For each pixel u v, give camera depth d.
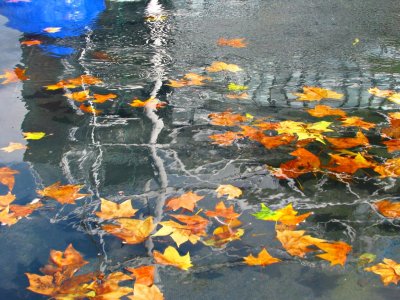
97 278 1.44
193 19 4.19
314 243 1.61
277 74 3.04
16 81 2.91
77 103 2.65
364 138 2.29
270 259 1.53
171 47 3.50
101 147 2.22
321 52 3.42
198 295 1.39
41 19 4.09
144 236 1.64
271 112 2.54
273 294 1.40
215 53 3.39
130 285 1.42
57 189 1.91
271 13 4.42
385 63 3.22
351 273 1.48
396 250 1.58
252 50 3.46
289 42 3.62
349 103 2.64
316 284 1.43
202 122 2.45
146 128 2.39
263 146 2.22
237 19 4.21
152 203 1.82
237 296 1.39
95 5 4.55
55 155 2.15
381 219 1.73
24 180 1.97
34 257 1.55
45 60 3.24
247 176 2.00
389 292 1.40
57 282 1.43
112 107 2.61
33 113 2.54
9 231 1.67
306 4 4.74
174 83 2.91
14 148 2.21
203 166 2.07
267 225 1.70
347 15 4.36
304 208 1.79
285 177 1.99
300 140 2.27
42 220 1.73
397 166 2.06
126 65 3.17
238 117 2.49
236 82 2.92
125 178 1.99
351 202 1.83
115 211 1.77
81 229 1.68
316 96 2.72
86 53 3.37
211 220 1.72
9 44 3.52
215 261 1.53
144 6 4.59
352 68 3.14
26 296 1.38
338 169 2.04
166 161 2.11
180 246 1.59
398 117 2.49
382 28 3.96
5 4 4.44
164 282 1.44
